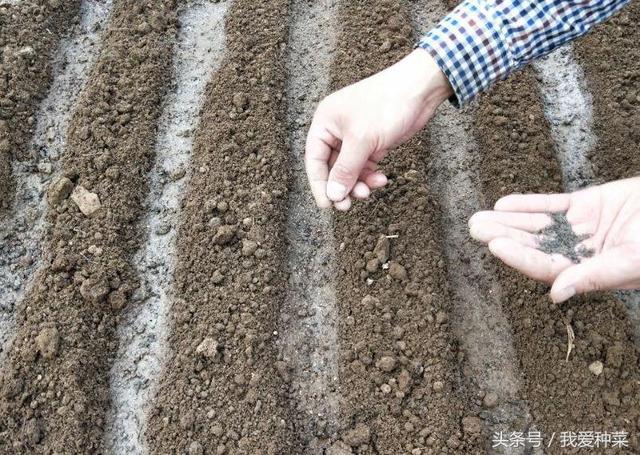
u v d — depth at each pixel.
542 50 0.74
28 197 0.89
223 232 0.85
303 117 0.95
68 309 0.81
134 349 0.82
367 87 0.73
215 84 0.95
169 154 0.92
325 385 0.80
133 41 0.98
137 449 0.77
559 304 0.80
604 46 0.97
